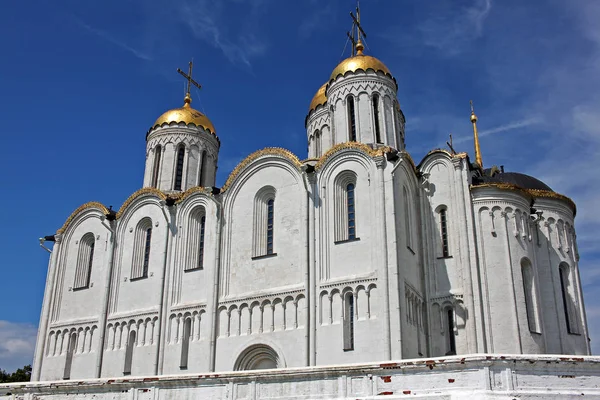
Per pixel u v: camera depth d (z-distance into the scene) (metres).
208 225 44.78
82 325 48.84
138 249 48.69
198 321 42.47
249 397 26.06
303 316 38.00
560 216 46.12
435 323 38.69
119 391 29.48
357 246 37.84
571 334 43.12
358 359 35.19
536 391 21.91
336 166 40.31
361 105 44.88
